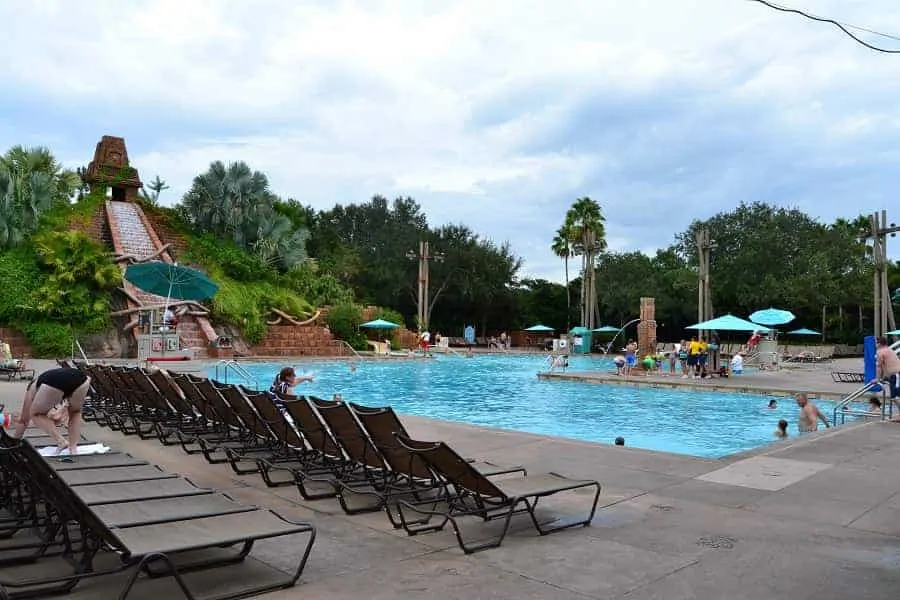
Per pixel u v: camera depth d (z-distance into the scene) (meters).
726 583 4.20
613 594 4.03
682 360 26.19
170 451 8.39
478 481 4.99
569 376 25.17
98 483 5.10
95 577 4.08
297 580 4.21
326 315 40.66
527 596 3.99
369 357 37.53
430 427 10.41
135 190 42.62
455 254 61.16
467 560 4.62
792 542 5.03
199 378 8.59
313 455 7.68
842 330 52.00
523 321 65.00
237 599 3.94
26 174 35.75
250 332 35.19
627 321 58.34
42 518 5.05
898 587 4.14
